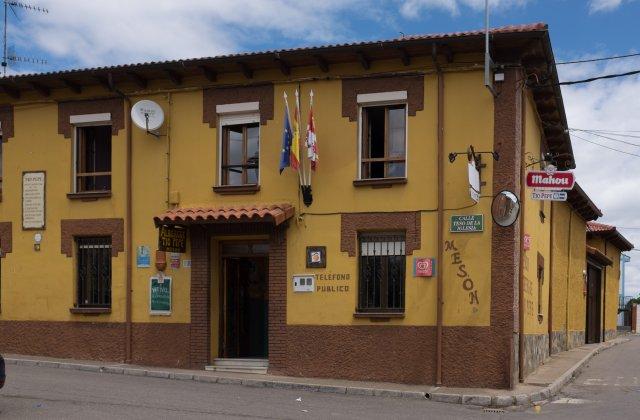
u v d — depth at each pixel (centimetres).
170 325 1586
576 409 1220
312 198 1515
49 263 1686
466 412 1180
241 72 1577
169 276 1597
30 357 1652
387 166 1498
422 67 1462
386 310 1467
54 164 1698
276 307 1515
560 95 1597
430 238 1436
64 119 1695
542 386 1395
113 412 1073
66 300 1666
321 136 1517
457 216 1418
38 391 1238
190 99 1616
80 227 1667
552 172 1423
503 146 1405
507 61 1413
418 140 1459
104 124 1684
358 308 1477
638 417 1138
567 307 2305
